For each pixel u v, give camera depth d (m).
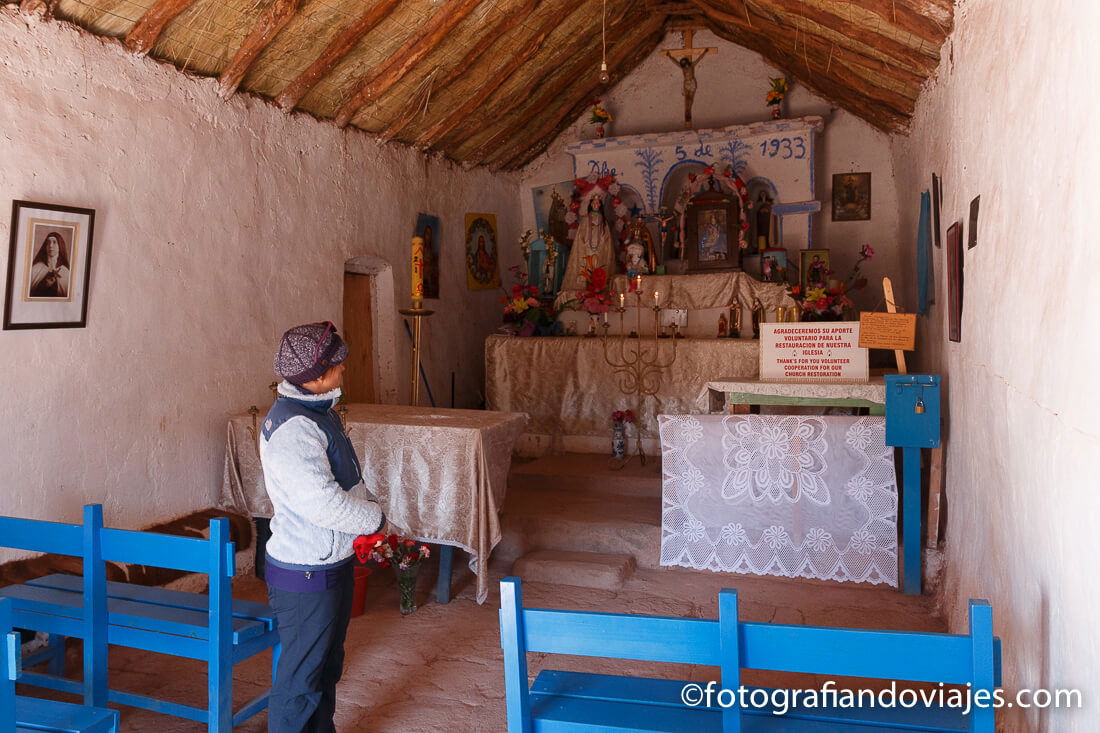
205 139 4.66
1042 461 2.05
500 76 6.40
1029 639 2.18
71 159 3.82
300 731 2.54
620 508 5.61
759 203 7.82
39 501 3.69
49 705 2.28
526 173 8.77
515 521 5.37
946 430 4.34
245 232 4.99
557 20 6.14
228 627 2.74
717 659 1.73
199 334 4.63
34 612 2.99
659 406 6.77
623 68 8.30
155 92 4.31
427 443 4.36
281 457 2.43
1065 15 1.88
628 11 7.04
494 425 4.43
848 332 4.71
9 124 3.53
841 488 4.38
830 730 1.85
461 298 7.82
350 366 6.36
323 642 2.53
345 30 4.94
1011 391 2.50
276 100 5.24
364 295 6.58
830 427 4.38
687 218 7.61
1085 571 1.65
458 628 4.20
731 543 4.52
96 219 3.96
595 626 1.81
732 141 7.87
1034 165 2.21
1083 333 1.69
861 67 5.68
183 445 4.53
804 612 4.27
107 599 2.95
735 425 4.50
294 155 5.44
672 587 4.74
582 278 7.67
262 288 5.15
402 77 5.61
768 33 6.40
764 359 4.87
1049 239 2.02
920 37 4.30
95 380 3.97
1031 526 2.18
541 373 7.12
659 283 7.15
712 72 8.26
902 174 7.19
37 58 3.65
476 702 3.38
